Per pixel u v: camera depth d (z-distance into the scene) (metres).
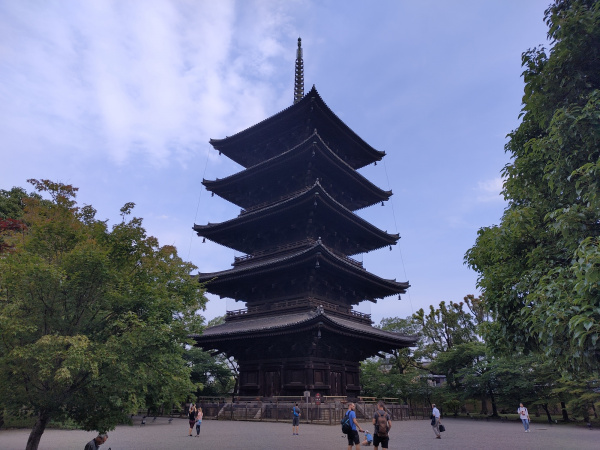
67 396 13.97
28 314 13.66
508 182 12.73
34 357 12.42
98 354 13.05
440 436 27.94
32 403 13.85
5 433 28.66
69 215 15.53
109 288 14.74
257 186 53.22
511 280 12.39
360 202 57.66
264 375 41.41
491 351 14.03
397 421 43.22
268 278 44.53
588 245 9.05
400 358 71.38
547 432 34.09
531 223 12.23
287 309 42.19
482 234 14.50
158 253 16.75
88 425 14.87
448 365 63.03
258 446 20.89
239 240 52.41
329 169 49.47
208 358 62.03
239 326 43.34
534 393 52.34
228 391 68.06
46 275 13.31
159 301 15.16
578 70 10.21
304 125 50.84
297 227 47.09
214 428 31.38
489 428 38.50
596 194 8.67
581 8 9.98
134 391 13.98
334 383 41.28
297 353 39.78
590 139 9.26
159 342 14.40
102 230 15.84
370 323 49.44
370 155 59.16
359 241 53.84
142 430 31.23
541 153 10.91
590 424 41.22
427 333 73.12
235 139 54.81
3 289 13.57
